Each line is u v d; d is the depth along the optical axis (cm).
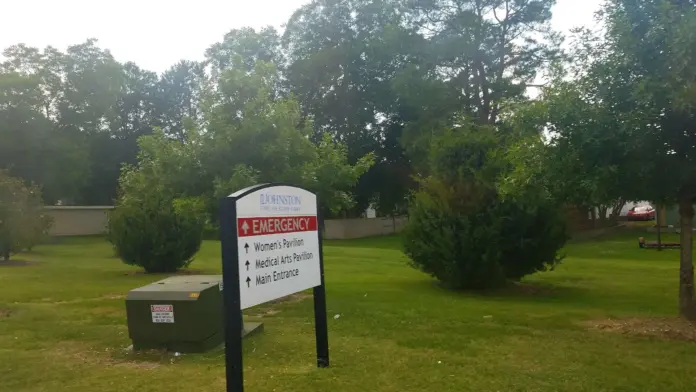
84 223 3894
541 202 1294
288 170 1228
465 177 1343
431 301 1154
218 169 1227
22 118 3500
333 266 1961
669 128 771
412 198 1541
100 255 2506
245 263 526
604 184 780
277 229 582
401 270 1838
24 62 3922
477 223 1323
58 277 1645
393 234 4372
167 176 1256
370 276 1636
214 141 1228
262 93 1264
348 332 852
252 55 3184
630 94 763
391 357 705
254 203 545
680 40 689
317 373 636
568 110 794
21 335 857
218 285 788
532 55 3491
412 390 579
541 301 1208
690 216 913
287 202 605
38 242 2248
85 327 911
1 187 2127
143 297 749
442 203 1349
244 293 522
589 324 918
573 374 633
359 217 4828
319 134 4147
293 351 739
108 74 4188
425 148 3186
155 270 1812
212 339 764
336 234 4262
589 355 714
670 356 711
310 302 1132
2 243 2098
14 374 650
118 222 1805
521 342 786
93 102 4122
